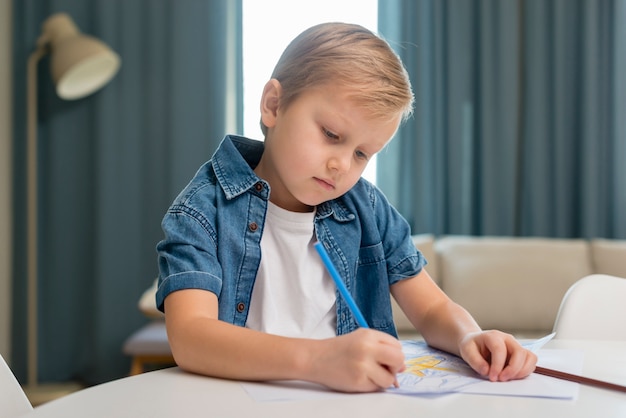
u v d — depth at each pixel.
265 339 0.67
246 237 0.93
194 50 3.63
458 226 3.68
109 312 3.56
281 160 0.87
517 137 3.73
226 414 0.55
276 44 3.72
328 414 0.55
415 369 0.73
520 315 3.04
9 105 3.56
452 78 3.69
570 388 0.64
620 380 0.68
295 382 0.65
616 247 3.13
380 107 0.82
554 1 3.71
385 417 0.54
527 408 0.57
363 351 0.62
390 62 0.85
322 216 1.01
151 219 3.61
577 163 3.74
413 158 3.65
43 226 3.59
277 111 0.89
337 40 0.85
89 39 3.26
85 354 3.58
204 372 0.68
